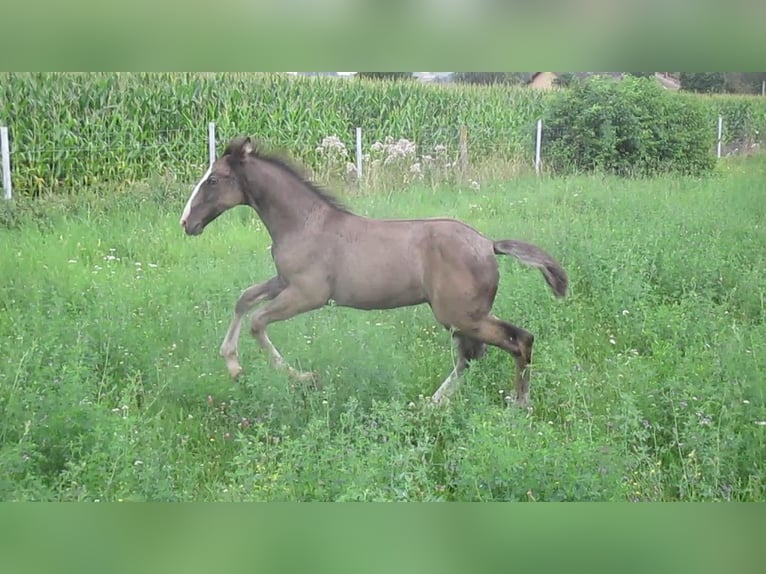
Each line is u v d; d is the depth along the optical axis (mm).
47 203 9539
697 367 5254
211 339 6008
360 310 6219
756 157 14070
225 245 8227
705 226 8820
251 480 4023
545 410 5277
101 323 5953
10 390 4770
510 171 12172
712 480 4273
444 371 5887
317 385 5285
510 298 6609
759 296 6871
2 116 10273
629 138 12625
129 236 8578
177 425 4996
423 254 5398
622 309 6582
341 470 4059
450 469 4340
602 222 8805
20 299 6578
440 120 13023
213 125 10438
